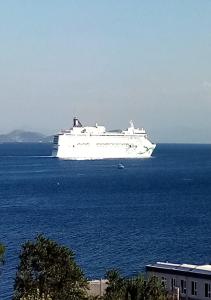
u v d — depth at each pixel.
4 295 135.25
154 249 196.00
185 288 119.38
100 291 114.12
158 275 123.44
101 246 199.75
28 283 100.00
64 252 102.00
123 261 176.50
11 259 170.00
